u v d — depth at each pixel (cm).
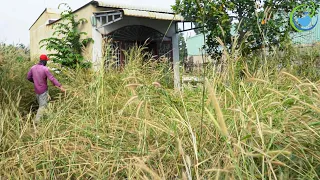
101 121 372
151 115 349
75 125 354
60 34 1169
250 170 184
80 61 879
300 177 205
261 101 279
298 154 217
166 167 249
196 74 500
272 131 207
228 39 634
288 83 350
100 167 260
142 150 269
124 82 526
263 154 183
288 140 222
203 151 239
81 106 481
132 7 1034
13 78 614
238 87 326
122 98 464
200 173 221
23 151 321
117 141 312
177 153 253
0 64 618
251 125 228
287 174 197
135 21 1059
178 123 294
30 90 649
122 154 283
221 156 222
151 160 259
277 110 262
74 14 1045
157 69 638
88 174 269
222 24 619
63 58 987
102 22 1010
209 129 262
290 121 246
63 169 291
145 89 396
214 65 365
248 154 183
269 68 426
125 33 1060
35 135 368
